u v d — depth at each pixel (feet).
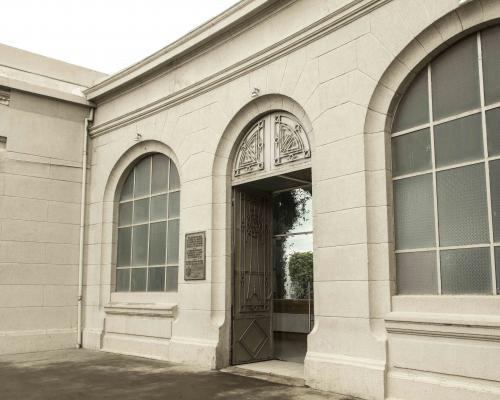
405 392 24.03
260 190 37.37
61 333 44.34
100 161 46.88
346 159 27.81
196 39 37.06
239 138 35.42
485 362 21.71
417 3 25.61
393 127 27.12
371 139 27.22
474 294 23.12
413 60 25.99
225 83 35.88
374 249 26.37
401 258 26.00
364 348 25.80
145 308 39.75
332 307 27.53
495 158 22.99
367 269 26.16
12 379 31.24
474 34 24.35
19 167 43.88
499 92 23.20
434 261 24.73
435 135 25.38
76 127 47.44
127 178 45.60
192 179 37.50
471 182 23.80
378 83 26.89
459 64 24.81
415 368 24.06
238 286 35.01
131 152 44.37
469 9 23.82
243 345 34.78
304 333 34.76
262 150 33.94
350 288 26.78
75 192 46.83
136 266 43.19
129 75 43.06
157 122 41.42
